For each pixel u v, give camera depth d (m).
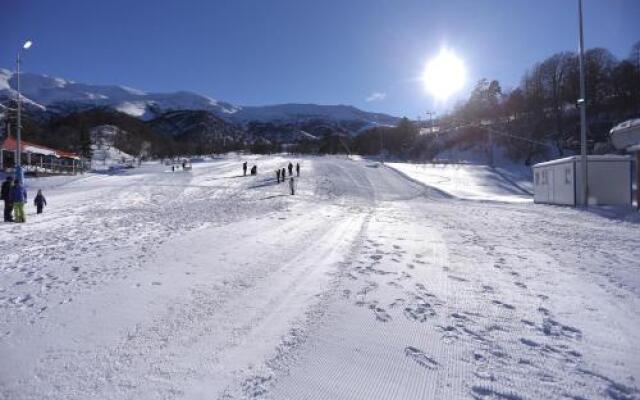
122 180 43.97
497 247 10.77
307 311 5.75
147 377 4.04
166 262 8.55
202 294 6.47
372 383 3.99
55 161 72.38
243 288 6.80
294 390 3.86
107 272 7.79
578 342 4.88
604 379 4.07
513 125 100.62
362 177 47.09
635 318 5.63
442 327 5.27
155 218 16.98
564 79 99.81
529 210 22.72
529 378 4.07
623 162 23.27
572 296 6.54
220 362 4.34
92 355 4.47
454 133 112.12
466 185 45.97
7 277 7.58
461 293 6.63
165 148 134.25
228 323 5.34
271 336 4.96
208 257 9.03
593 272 8.09
